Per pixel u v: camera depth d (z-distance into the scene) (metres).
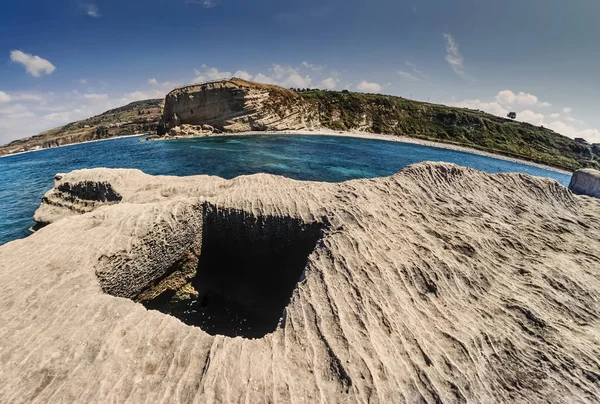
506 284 8.91
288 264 10.75
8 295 6.78
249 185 13.02
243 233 10.86
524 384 6.23
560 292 8.90
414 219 11.09
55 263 7.75
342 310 6.89
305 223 10.36
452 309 7.68
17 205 23.05
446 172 14.33
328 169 35.22
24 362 5.44
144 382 5.24
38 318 6.31
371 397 5.25
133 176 15.92
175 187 14.04
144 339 5.99
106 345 5.77
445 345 6.55
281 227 10.53
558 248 11.14
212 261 11.55
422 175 13.86
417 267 8.41
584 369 6.60
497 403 5.79
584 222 13.34
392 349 6.21
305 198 11.52
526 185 15.11
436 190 13.38
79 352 5.64
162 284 10.07
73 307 6.57
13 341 5.81
